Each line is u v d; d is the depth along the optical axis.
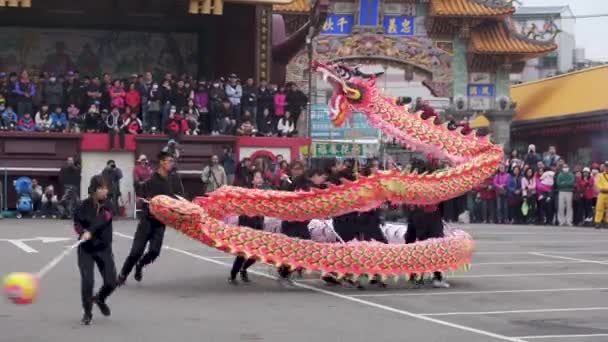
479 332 10.70
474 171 15.07
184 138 34.16
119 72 41.47
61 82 34.41
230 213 14.33
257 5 38.47
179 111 34.75
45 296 13.28
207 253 19.77
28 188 32.28
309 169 16.06
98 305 11.52
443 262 14.69
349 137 37.94
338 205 14.31
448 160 16.09
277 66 43.44
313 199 14.31
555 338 10.32
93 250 11.23
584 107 48.91
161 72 41.62
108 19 40.84
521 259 19.38
